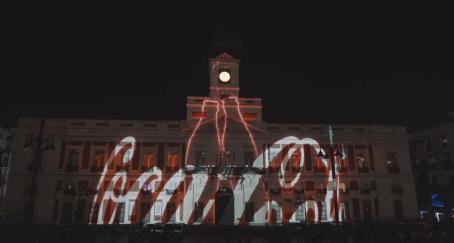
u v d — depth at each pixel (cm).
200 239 3550
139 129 5172
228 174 4984
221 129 5247
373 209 5312
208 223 4850
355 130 5572
